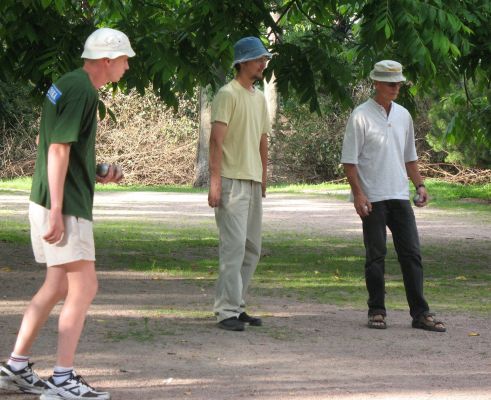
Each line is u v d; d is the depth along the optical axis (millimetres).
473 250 21203
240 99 10703
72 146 7422
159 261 17688
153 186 50219
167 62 15703
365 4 15227
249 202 10891
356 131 11125
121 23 16172
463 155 43531
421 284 11172
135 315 11547
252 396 7781
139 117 53406
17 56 16328
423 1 15023
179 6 17828
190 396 7738
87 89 7348
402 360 9383
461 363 9305
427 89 19000
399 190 11188
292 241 22281
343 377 8555
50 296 7637
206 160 49781
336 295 13898
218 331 10641
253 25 16047
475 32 16750
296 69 17516
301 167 53406
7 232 22562
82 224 7461
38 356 9055
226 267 10781
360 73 17625
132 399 7605
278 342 10125
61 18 16109
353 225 27031
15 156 53188
